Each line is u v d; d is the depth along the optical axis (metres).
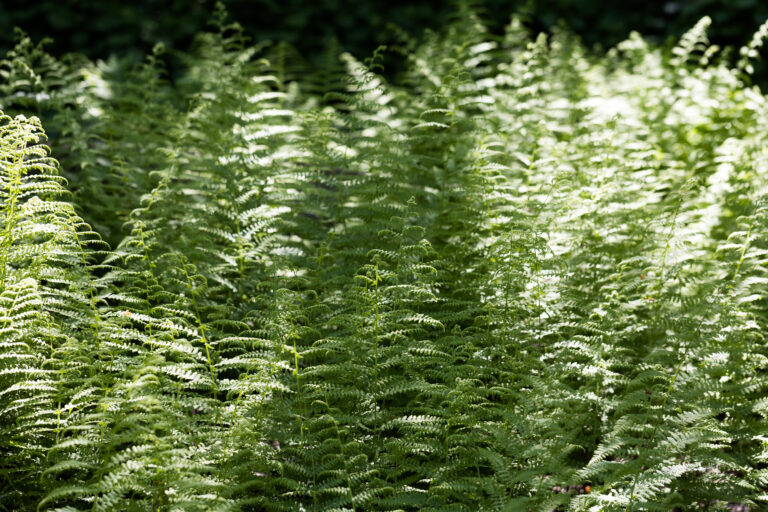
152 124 5.91
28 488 2.97
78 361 3.10
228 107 5.19
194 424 3.09
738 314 3.58
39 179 4.79
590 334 3.82
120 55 9.35
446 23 10.02
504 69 6.36
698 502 3.28
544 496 2.98
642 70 7.13
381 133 5.03
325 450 3.18
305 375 3.41
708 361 3.47
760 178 4.76
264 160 4.64
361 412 3.45
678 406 3.37
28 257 3.35
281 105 6.23
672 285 4.11
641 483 2.93
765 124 5.87
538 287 3.75
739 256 3.99
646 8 10.58
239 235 4.18
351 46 10.00
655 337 3.99
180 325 3.36
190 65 7.21
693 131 6.09
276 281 4.04
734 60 9.82
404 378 3.44
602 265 4.32
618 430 3.19
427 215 4.49
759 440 3.46
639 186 4.67
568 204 4.52
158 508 2.70
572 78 6.41
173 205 4.74
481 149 4.76
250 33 9.88
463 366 3.33
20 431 2.96
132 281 3.92
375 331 3.41
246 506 3.12
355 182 4.64
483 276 3.92
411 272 3.65
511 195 4.63
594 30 10.48
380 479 3.11
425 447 3.11
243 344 3.57
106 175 5.06
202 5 9.84
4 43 9.06
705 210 4.74
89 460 2.94
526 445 3.07
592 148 5.12
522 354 3.74
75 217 3.45
